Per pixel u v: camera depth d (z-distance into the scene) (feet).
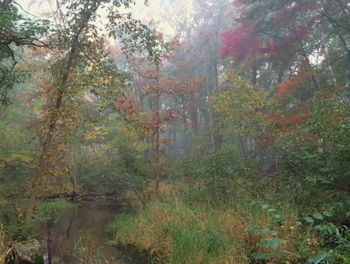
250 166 40.06
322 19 62.28
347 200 26.09
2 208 38.27
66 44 35.19
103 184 61.05
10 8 27.45
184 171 48.24
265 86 91.50
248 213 29.73
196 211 34.27
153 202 43.09
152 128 55.57
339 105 29.07
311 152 29.84
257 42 71.82
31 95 66.18
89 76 36.11
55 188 66.13
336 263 17.99
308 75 56.59
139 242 33.73
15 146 51.72
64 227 45.34
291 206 28.89
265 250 24.07
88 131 60.80
